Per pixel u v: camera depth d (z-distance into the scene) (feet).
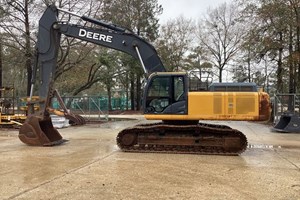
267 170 27.17
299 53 75.51
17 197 19.56
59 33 43.65
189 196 19.89
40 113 41.42
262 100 35.45
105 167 27.78
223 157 33.19
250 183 22.94
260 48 82.43
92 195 19.97
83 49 86.74
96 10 82.12
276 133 56.13
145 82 39.86
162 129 36.17
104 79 118.11
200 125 36.88
